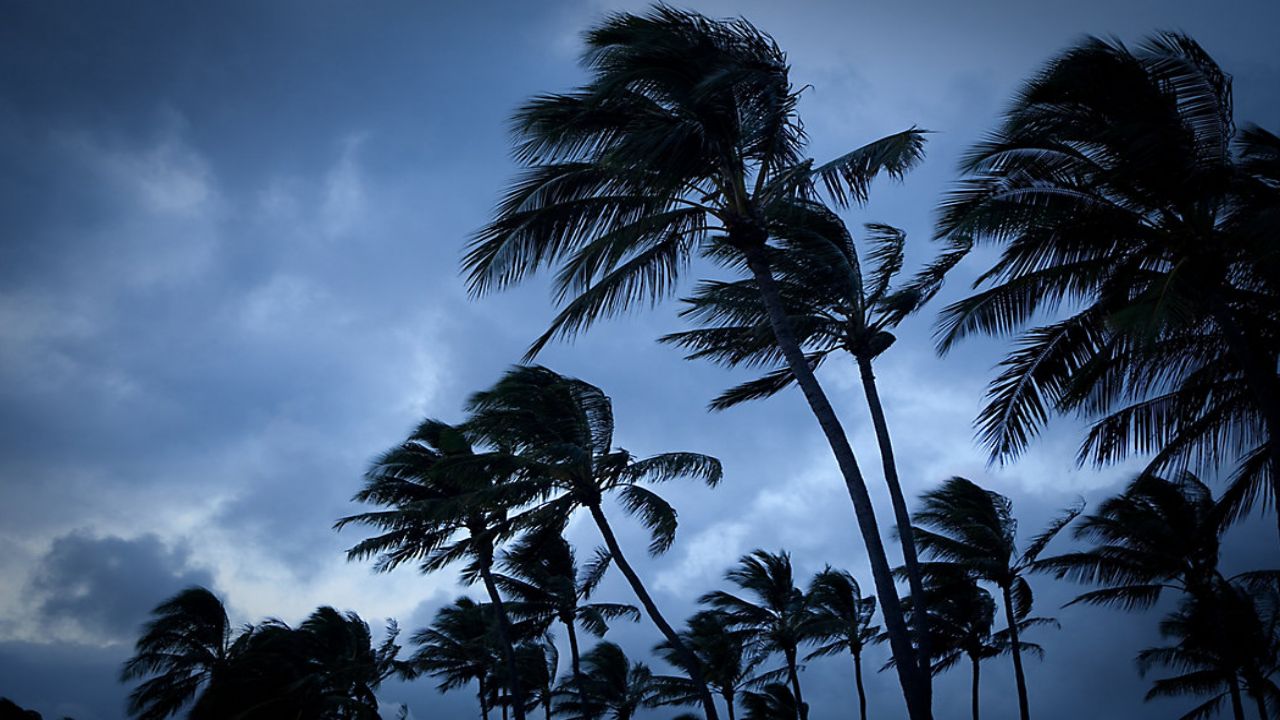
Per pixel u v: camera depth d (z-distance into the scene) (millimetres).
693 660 21875
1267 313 13383
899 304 18312
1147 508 26375
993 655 35062
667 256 14117
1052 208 12133
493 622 41094
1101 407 14461
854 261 17719
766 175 13844
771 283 13508
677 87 12414
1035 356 14016
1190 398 14445
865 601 39000
